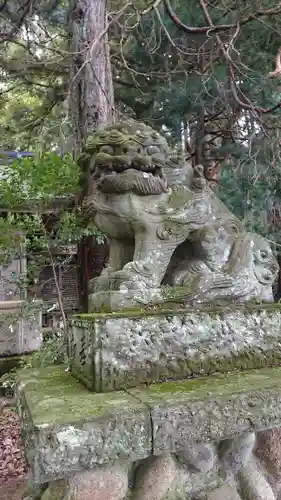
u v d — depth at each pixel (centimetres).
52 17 625
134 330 159
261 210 511
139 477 151
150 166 192
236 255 201
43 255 468
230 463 165
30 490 199
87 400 144
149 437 133
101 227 202
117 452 128
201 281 186
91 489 137
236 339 177
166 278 205
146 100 616
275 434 172
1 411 510
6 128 798
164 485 151
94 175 198
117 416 130
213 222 204
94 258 471
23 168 315
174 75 606
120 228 198
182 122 619
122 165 189
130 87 621
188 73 575
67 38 529
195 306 182
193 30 401
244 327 181
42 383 178
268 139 473
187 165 213
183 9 537
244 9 491
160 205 193
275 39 519
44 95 705
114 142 192
